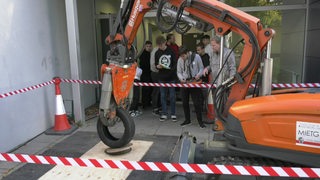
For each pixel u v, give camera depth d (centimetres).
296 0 622
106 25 742
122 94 391
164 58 575
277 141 240
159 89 609
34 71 499
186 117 554
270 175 226
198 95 535
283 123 236
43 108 524
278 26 639
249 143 249
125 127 404
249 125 246
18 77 460
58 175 358
